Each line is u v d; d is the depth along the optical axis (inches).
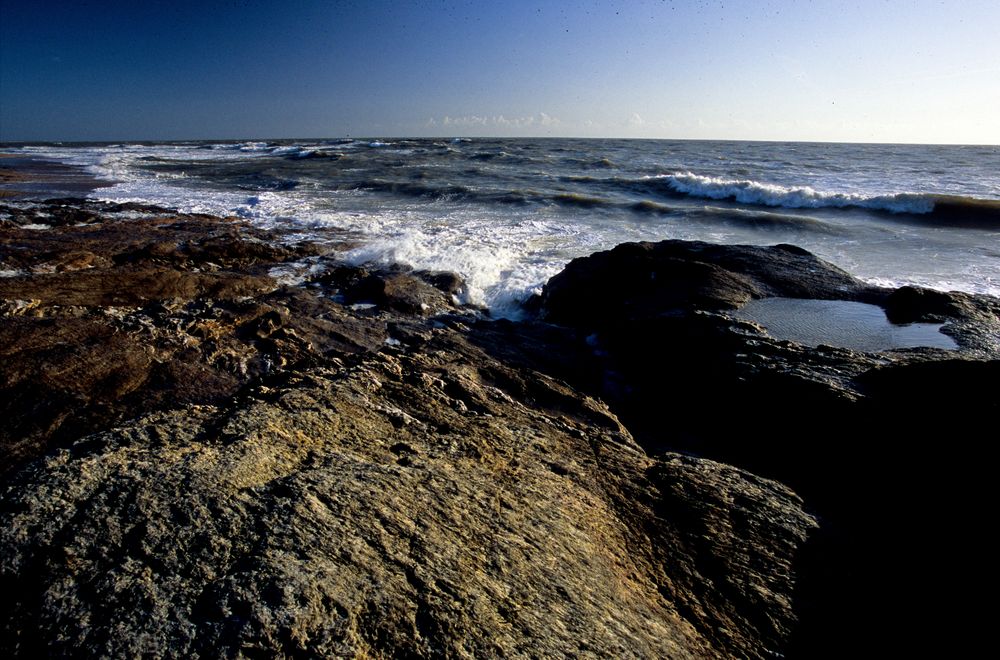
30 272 366.9
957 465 150.5
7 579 95.9
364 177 1187.3
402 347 275.4
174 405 201.0
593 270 374.6
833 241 596.7
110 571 96.8
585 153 2106.3
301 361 240.2
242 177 1211.9
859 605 121.1
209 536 104.3
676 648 105.2
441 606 98.3
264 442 137.0
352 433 153.5
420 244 500.4
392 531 112.7
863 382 197.0
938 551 134.5
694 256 388.5
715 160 1685.5
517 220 698.8
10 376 202.1
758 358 226.2
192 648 84.7
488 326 329.1
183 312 270.8
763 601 121.2
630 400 242.8
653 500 151.1
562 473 155.5
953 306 299.3
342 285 383.6
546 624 100.3
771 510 148.6
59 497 111.2
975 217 697.6
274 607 91.0
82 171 1295.5
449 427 169.8
